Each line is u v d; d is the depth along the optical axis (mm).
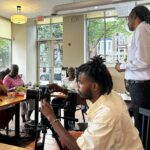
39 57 9414
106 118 1083
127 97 2553
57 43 9062
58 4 6805
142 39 1768
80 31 8203
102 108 1131
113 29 7879
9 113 3715
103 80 1169
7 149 1302
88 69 1181
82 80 1193
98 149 1056
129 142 1133
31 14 8156
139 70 1794
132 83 1854
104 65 1207
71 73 4977
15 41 9164
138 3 6328
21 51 9078
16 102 3219
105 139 1065
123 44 7648
